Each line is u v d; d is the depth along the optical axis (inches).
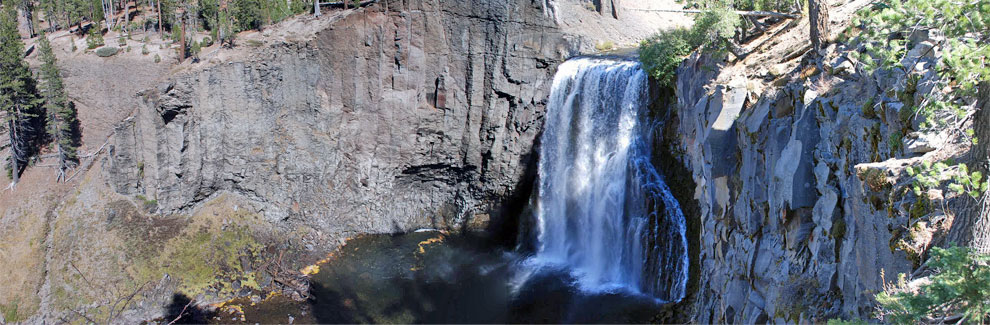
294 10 2637.8
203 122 2201.0
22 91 2372.0
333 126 2287.2
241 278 2036.2
